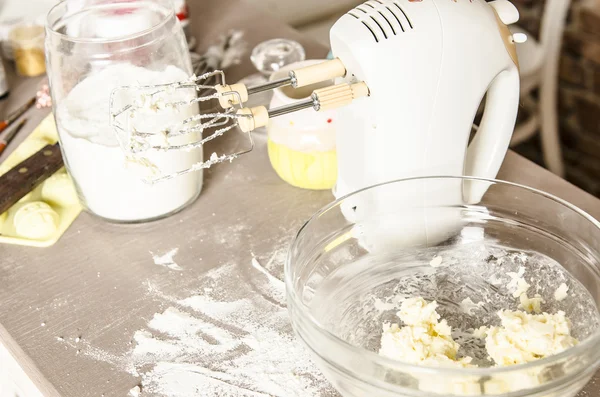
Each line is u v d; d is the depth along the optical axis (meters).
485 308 0.63
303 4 1.49
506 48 0.63
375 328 0.62
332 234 0.63
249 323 0.65
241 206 0.79
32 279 0.71
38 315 0.67
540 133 2.07
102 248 0.74
